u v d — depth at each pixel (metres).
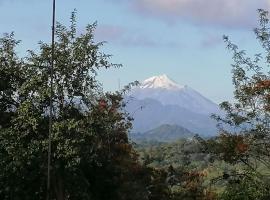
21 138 21.22
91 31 22.09
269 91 19.41
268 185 19.44
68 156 20.73
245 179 19.73
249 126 19.78
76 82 21.81
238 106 19.92
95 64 22.09
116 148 27.02
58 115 21.77
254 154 19.67
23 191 21.64
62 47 21.78
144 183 31.45
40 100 20.95
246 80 19.84
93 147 22.20
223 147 19.94
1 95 22.12
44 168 21.00
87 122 21.75
